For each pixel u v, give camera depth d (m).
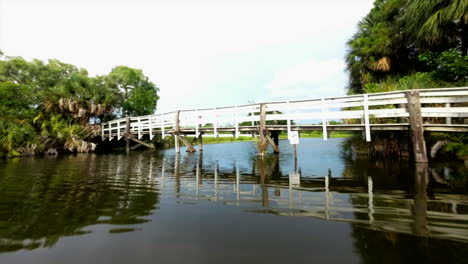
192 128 13.40
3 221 2.70
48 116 14.17
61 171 6.56
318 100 8.13
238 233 2.29
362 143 8.42
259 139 10.02
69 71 20.38
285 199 3.43
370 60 10.94
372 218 2.57
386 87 8.41
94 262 1.80
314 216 2.69
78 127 14.65
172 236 2.24
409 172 4.96
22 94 14.29
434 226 2.31
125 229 2.43
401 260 1.74
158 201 3.45
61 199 3.60
